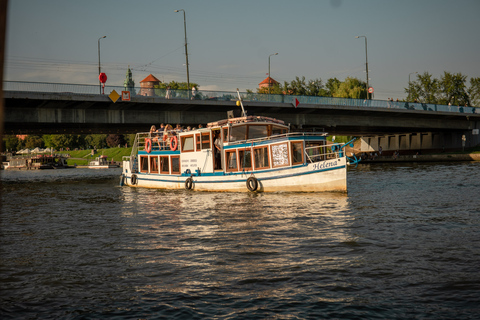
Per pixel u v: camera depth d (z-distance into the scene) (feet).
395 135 314.76
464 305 27.81
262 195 88.58
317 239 47.78
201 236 51.08
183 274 35.99
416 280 32.86
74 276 36.40
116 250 45.39
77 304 29.89
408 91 387.96
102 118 144.97
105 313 28.12
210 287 32.50
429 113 233.14
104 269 38.32
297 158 89.15
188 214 68.85
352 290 31.09
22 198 102.99
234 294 30.86
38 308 29.27
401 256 39.93
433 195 86.28
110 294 31.73
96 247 47.16
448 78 371.15
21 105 129.90
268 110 176.65
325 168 85.61
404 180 123.54
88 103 134.51
